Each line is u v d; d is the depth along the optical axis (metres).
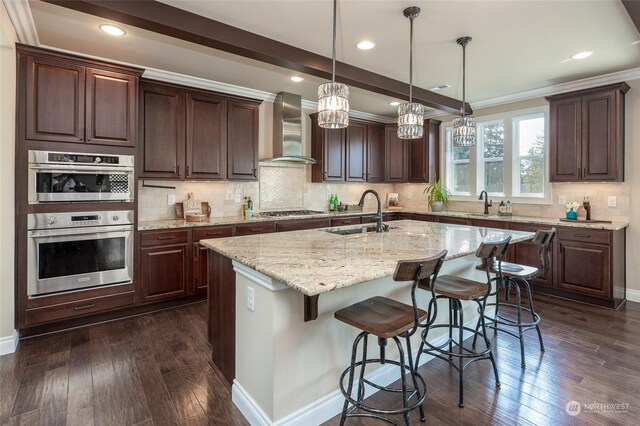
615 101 3.64
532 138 4.62
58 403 1.98
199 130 3.97
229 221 3.96
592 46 3.09
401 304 1.93
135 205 3.25
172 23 2.39
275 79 4.06
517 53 3.24
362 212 5.41
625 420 1.85
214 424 1.84
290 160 4.80
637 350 2.64
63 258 2.89
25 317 2.74
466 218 4.77
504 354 2.60
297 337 1.77
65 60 2.85
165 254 3.47
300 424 1.78
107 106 3.05
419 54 3.24
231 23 2.65
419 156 5.68
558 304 3.69
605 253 3.54
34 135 2.73
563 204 4.30
